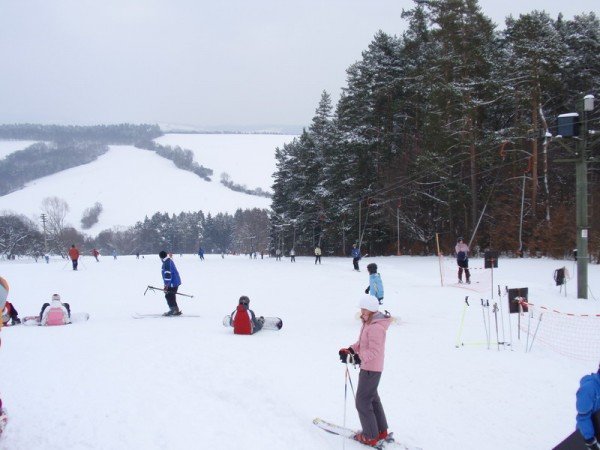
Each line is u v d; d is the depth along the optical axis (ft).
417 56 152.76
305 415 22.17
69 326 42.83
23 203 616.80
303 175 215.72
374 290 43.75
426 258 134.00
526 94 117.50
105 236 475.31
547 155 127.24
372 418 19.62
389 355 33.42
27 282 87.86
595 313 47.65
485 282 74.13
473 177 127.54
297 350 33.65
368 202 159.43
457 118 130.82
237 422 20.17
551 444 20.79
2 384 23.91
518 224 128.36
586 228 58.39
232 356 30.66
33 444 17.52
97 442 17.78
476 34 126.21
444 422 22.76
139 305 60.18
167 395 22.72
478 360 32.27
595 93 129.08
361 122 160.66
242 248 418.31
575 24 139.64
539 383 28.09
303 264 131.03
